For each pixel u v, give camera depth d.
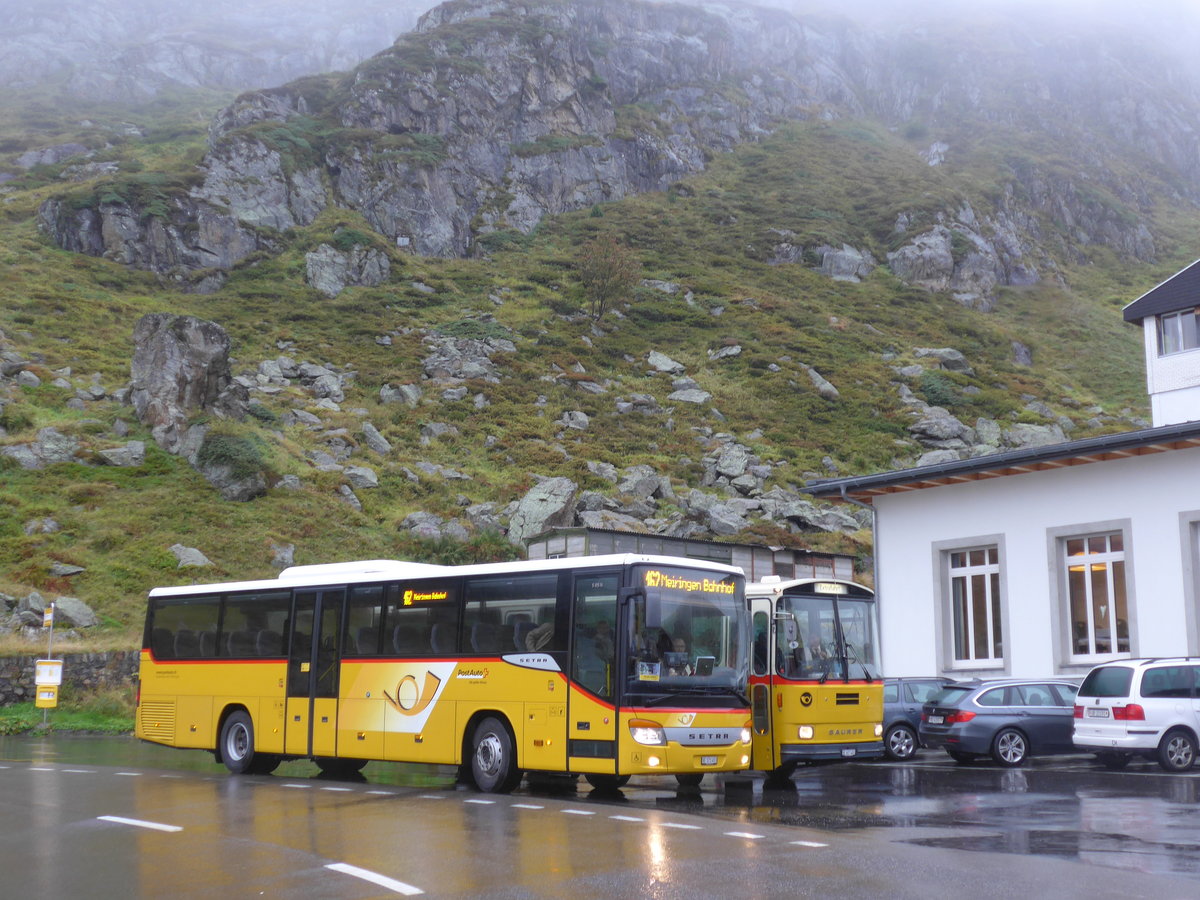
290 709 18.61
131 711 28.81
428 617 17.11
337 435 50.72
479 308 75.75
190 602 20.70
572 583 15.49
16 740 25.70
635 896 8.10
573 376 65.62
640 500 48.16
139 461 43.56
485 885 8.61
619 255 80.75
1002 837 11.17
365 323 69.44
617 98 124.12
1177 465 21.83
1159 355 31.86
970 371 76.00
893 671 26.14
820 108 143.88
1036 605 23.75
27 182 88.69
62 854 10.48
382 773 19.58
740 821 12.52
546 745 15.23
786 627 17.44
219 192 78.88
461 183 93.56
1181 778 16.84
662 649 14.85
